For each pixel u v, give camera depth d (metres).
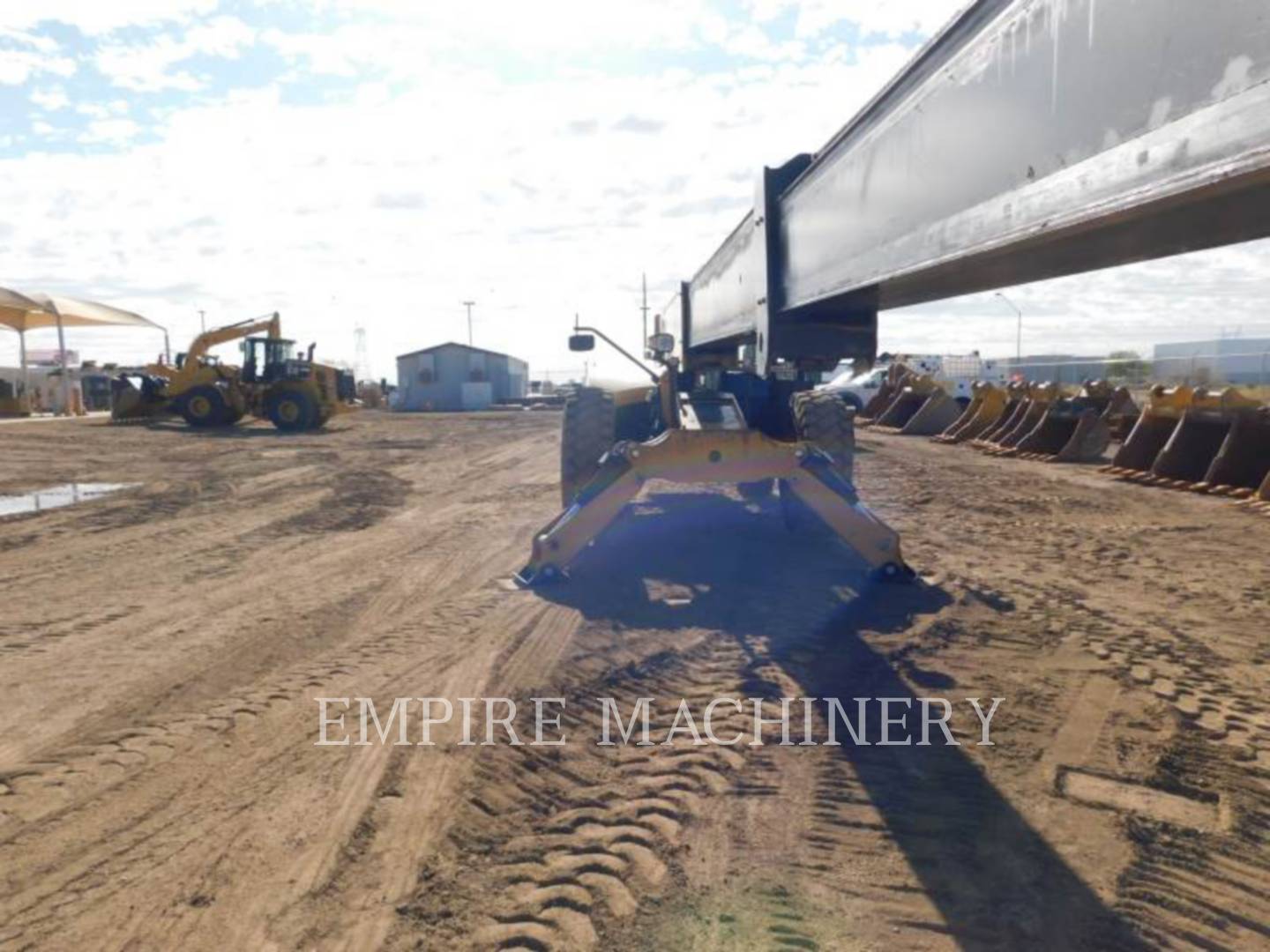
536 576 6.40
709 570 6.79
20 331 39.59
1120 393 17.34
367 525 9.48
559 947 2.45
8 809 3.25
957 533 8.41
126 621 5.77
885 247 3.65
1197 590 6.17
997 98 2.68
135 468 15.88
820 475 6.41
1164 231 2.48
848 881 2.74
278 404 26.95
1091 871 2.78
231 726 3.96
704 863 2.84
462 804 3.23
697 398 7.78
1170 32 1.94
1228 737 3.74
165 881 2.78
